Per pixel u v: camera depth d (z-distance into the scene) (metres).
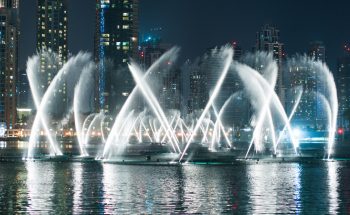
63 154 141.12
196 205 51.59
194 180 73.19
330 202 53.28
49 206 50.97
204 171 87.19
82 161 112.31
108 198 55.97
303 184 68.25
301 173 83.69
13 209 49.34
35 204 52.03
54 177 77.38
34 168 93.69
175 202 53.34
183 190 62.34
